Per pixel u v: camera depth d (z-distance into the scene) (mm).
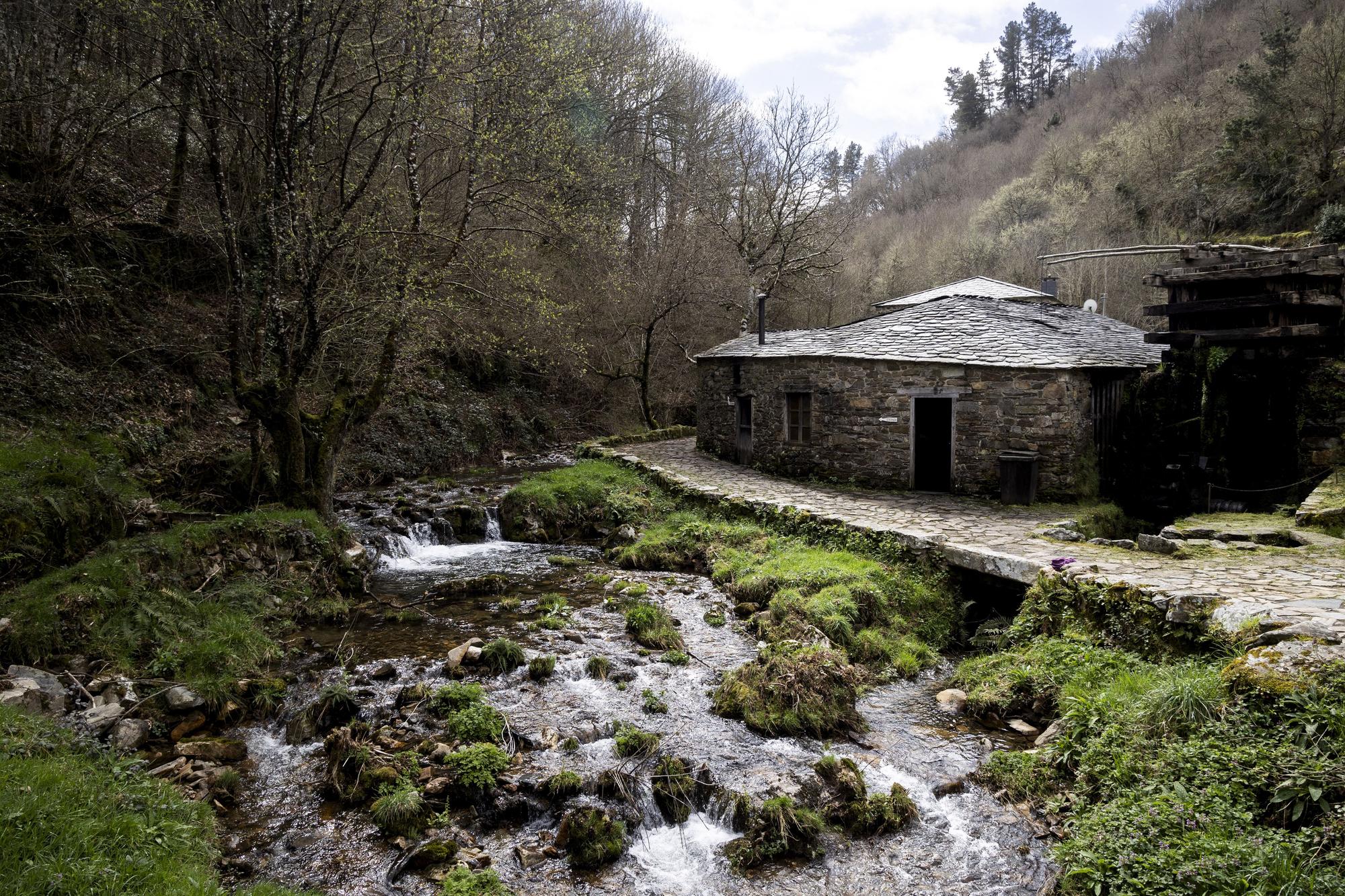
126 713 5902
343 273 11742
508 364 22969
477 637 8195
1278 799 3984
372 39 9539
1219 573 7035
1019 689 6602
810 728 6250
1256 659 4844
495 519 13547
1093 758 5121
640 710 6547
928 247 41000
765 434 15516
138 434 11125
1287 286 10047
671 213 28766
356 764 5430
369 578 10312
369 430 17156
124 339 12570
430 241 11961
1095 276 29688
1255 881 3586
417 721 6172
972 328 13695
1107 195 33781
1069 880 4199
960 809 5211
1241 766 4285
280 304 10141
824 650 7023
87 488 8445
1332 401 9977
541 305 13383
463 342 15969
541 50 11492
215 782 5281
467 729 5898
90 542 8117
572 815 4887
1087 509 11203
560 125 12648
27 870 3584
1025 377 11828
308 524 9742
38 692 5668
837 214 33750
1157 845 4051
